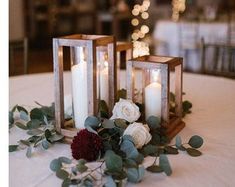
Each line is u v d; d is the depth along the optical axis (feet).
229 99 5.52
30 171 3.25
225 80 6.69
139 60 3.88
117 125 3.41
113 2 26.32
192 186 2.97
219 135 4.10
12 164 3.37
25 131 4.14
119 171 2.93
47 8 24.07
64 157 3.24
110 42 3.77
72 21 25.73
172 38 16.90
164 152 3.55
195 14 19.38
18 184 3.02
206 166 3.33
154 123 3.68
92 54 3.47
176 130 4.07
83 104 3.72
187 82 6.54
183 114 4.66
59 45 3.64
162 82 3.75
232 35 15.57
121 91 4.27
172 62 3.82
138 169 2.94
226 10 22.00
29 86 6.17
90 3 26.37
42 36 24.17
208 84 6.40
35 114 4.08
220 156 3.55
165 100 3.77
